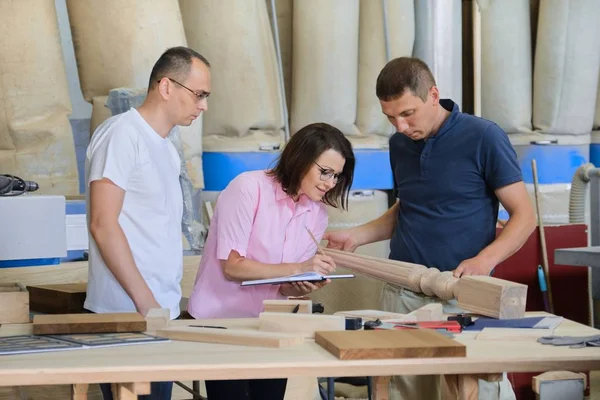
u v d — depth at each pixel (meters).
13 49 4.52
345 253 3.58
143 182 3.13
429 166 3.49
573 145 5.84
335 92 5.22
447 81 5.56
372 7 5.43
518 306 3.00
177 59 3.16
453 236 3.48
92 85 4.73
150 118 3.19
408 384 3.60
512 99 5.76
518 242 3.31
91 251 3.21
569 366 2.47
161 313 2.92
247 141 5.09
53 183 4.65
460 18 5.62
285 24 5.59
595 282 4.45
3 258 3.92
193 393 3.93
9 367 2.29
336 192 3.43
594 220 4.97
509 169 3.37
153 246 3.19
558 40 5.69
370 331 2.66
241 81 5.01
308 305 3.01
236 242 3.29
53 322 2.81
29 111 4.59
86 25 4.66
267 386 3.29
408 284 3.31
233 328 2.92
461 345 2.44
